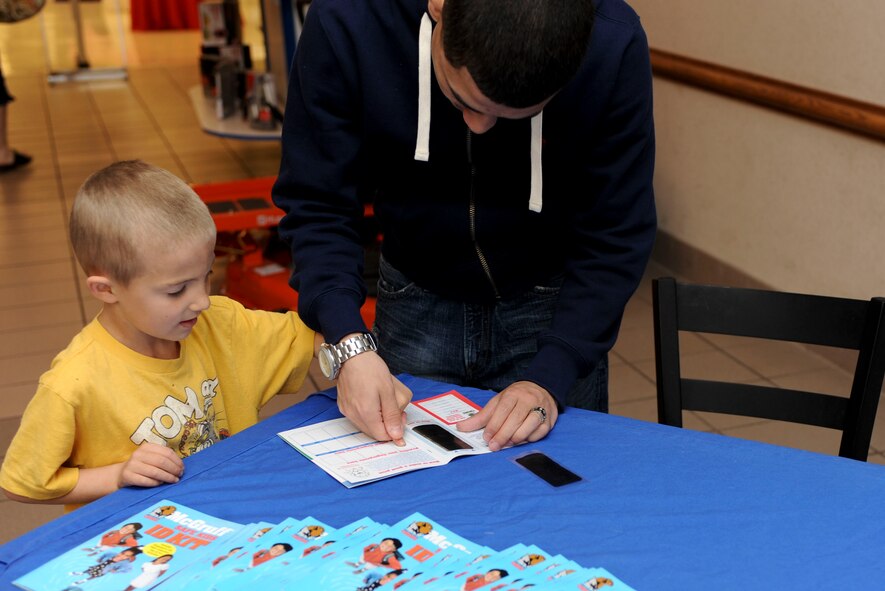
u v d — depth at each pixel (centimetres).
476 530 108
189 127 629
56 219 454
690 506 113
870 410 152
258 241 365
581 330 141
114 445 133
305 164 145
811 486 117
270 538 105
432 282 157
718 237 364
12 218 455
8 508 233
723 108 348
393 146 143
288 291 331
